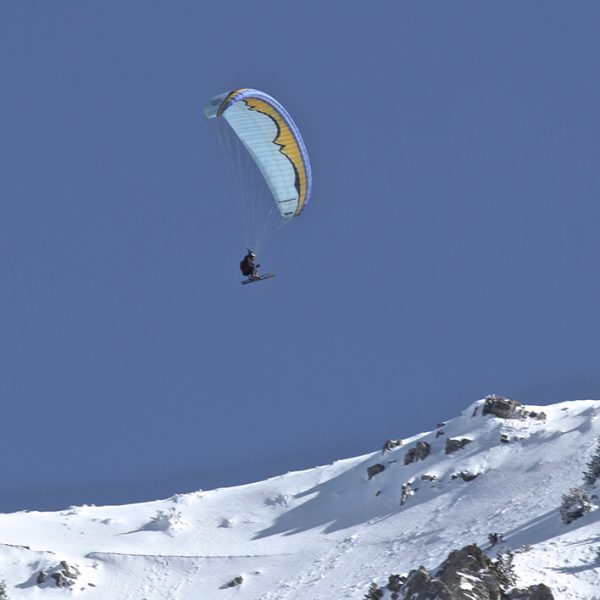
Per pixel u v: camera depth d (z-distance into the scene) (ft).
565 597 599.98
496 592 596.29
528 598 587.27
